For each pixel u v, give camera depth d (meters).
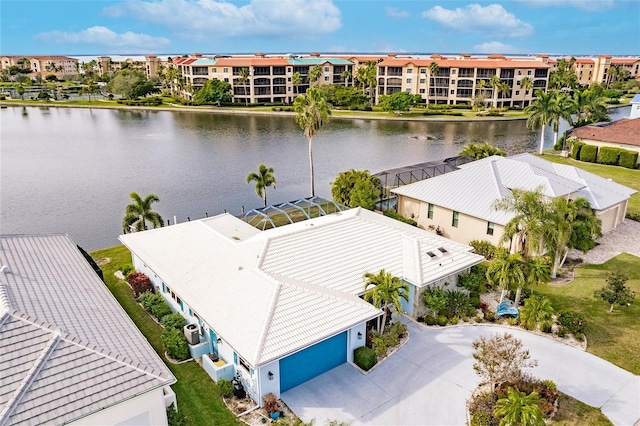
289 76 146.12
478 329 27.06
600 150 69.69
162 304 28.84
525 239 33.69
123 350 18.38
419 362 24.19
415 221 42.91
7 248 25.17
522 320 26.97
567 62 184.12
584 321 26.20
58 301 20.58
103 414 16.44
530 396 18.67
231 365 22.92
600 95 95.00
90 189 60.56
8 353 16.56
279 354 20.42
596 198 40.25
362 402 21.42
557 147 81.00
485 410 20.34
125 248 40.19
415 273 27.77
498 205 31.89
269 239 28.25
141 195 57.97
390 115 122.00
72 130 106.69
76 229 46.97
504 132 103.75
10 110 140.88
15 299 19.19
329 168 70.94
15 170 70.25
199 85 150.38
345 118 120.50
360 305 24.22
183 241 32.19
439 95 139.25
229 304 24.14
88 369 16.92
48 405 15.53
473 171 42.69
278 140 93.62
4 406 15.10
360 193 43.09
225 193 58.59
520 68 132.50
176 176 66.69
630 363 23.86
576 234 32.94
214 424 20.17
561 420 20.08
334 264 27.66
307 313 22.95
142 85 155.00
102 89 188.88
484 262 35.53
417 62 138.38
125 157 79.06
